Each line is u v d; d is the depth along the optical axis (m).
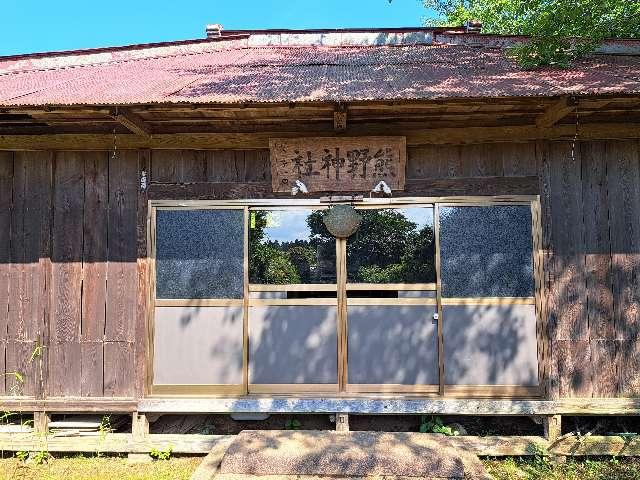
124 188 4.92
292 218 4.89
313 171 4.78
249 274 4.84
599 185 4.74
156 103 3.85
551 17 5.05
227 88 4.30
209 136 4.82
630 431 4.77
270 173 4.87
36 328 4.86
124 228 4.90
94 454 4.62
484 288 4.71
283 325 4.78
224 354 4.77
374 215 4.84
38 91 4.45
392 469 3.16
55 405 4.72
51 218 4.91
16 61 6.40
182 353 4.78
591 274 4.68
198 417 5.19
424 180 4.79
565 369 4.62
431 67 5.31
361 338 4.74
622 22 5.79
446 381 4.65
